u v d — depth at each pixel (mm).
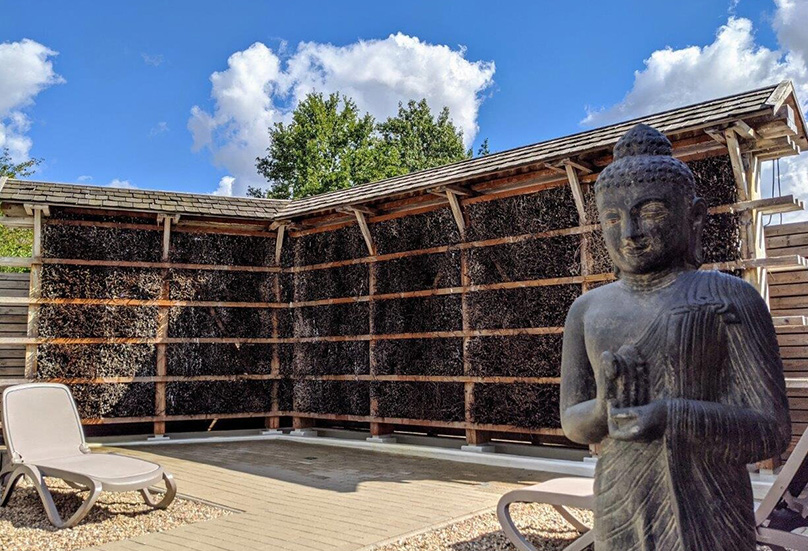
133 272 8836
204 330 9156
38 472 4895
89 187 8898
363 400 8617
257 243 9648
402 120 30781
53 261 8398
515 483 5992
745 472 1854
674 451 1744
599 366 1881
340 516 4762
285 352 9570
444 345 7809
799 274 6242
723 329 1849
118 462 5164
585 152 6289
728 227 5719
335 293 9109
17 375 8570
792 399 6051
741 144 5863
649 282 1984
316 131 23891
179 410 8930
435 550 3893
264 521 4641
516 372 7078
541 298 6961
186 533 4363
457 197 7699
